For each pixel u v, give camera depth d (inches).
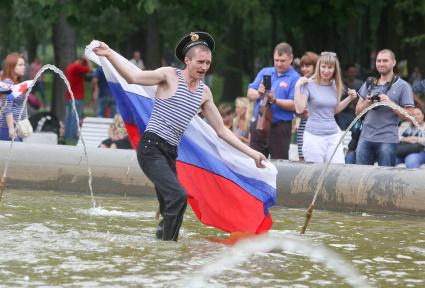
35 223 565.3
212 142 545.6
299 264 460.1
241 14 1529.3
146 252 478.3
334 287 410.6
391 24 1920.5
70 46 1439.5
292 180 679.1
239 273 432.8
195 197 546.0
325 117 708.7
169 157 509.4
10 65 816.3
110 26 1865.2
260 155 525.3
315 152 708.0
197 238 532.4
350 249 510.6
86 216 605.9
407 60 1695.4
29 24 2178.9
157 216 606.5
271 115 745.6
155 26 1734.7
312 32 1309.1
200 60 501.0
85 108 2065.7
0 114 809.5
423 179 636.1
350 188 656.4
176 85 504.4
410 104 708.0
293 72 760.3
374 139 716.0
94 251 477.7
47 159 741.9
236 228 546.3
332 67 704.4
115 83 545.3
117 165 725.3
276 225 591.2
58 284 399.5
